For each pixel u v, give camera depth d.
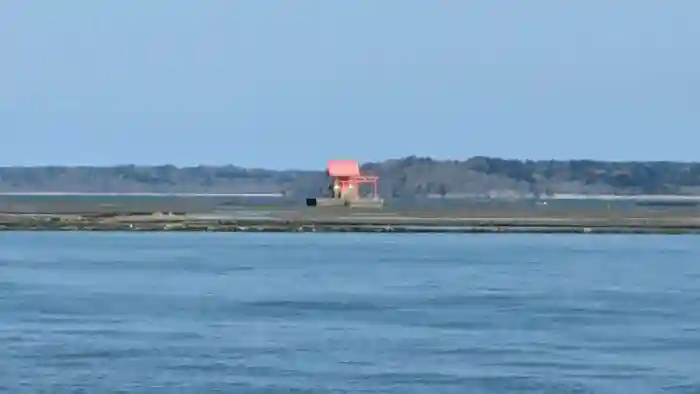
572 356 167.62
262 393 143.00
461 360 164.12
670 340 181.12
